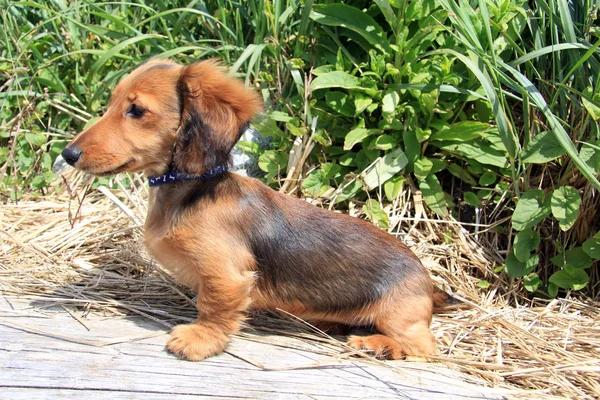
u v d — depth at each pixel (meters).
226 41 1.06
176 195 0.71
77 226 0.94
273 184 0.99
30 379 0.63
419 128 0.93
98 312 0.77
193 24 1.13
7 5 1.08
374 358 0.72
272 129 0.98
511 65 0.90
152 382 0.65
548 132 0.89
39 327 0.71
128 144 0.70
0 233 0.92
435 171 0.95
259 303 0.75
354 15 0.96
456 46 0.95
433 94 0.91
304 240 0.74
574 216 0.87
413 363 0.73
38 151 1.06
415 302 0.75
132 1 1.13
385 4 0.92
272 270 0.74
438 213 0.93
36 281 0.81
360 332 0.79
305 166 0.99
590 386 0.72
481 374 0.73
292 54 1.03
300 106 0.99
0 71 1.09
